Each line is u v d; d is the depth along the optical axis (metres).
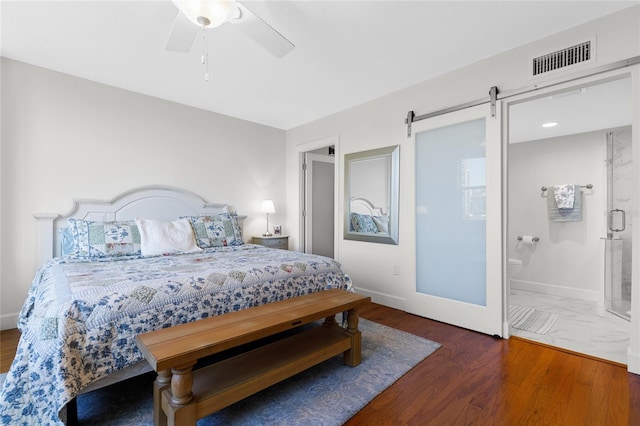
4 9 1.92
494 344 2.34
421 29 2.13
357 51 2.42
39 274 2.25
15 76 2.60
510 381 1.82
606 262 3.08
